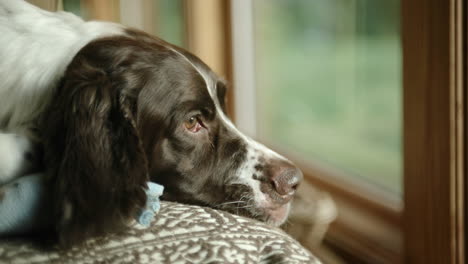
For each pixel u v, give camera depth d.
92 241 1.03
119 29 1.52
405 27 2.16
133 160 1.21
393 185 2.84
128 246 1.02
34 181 1.05
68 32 1.43
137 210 1.11
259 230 1.14
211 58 3.62
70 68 1.31
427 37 2.04
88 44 1.39
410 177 2.25
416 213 2.25
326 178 3.14
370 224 2.75
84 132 1.18
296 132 3.75
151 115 1.40
